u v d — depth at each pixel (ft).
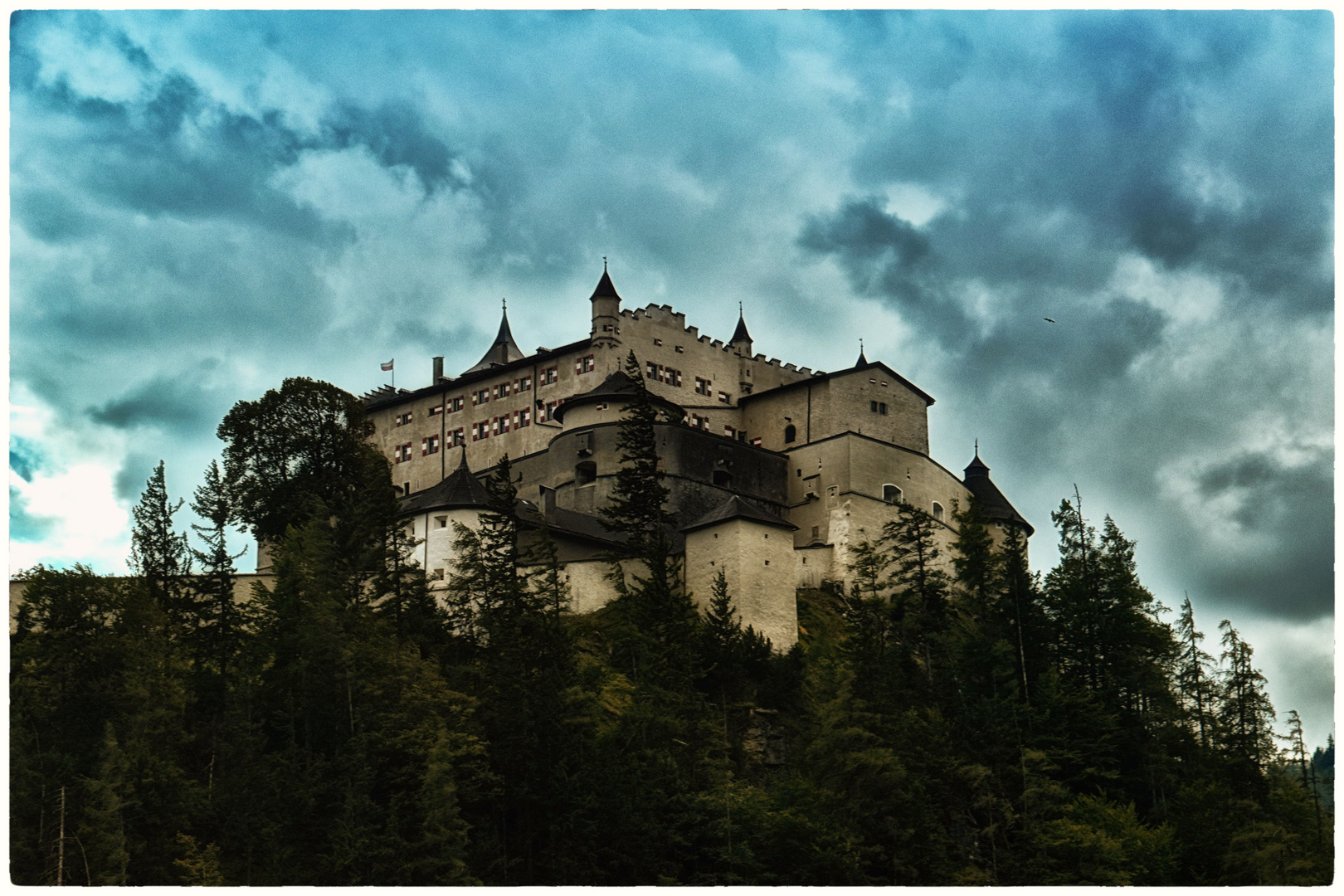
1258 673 348.79
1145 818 303.48
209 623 309.83
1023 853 272.31
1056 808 280.10
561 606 336.08
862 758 272.10
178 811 251.60
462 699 274.77
